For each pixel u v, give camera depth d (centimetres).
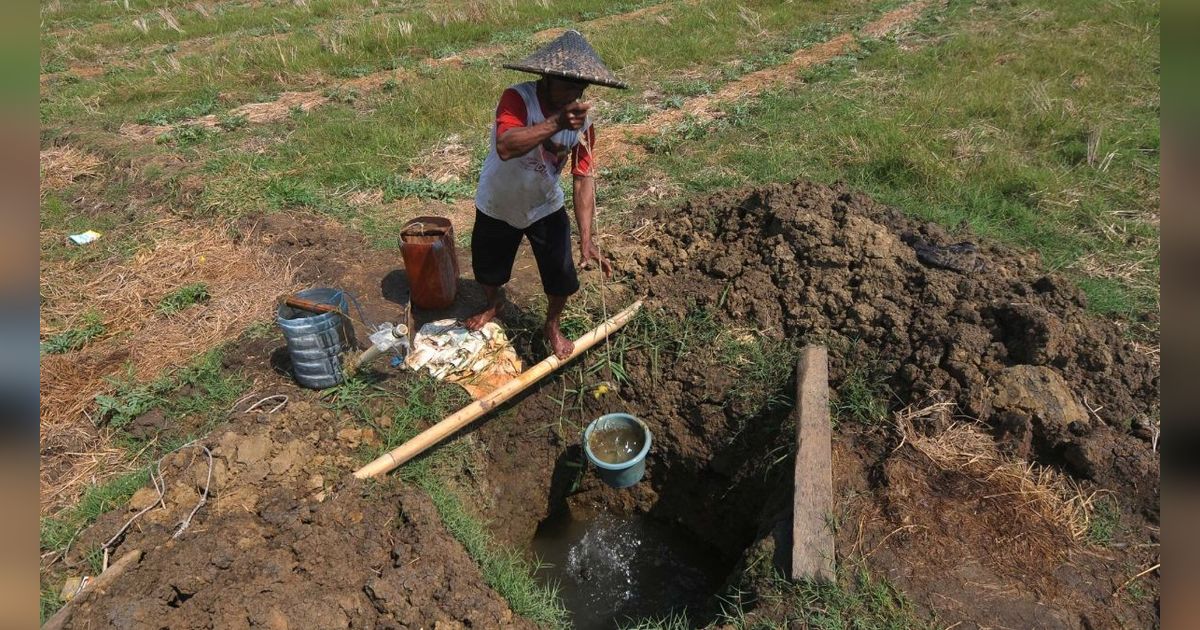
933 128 704
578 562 432
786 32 1135
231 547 299
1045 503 324
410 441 364
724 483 429
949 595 291
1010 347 381
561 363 422
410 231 450
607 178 643
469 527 355
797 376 400
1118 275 480
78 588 288
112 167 714
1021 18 1087
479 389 415
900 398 385
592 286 479
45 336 450
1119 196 576
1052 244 518
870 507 330
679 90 879
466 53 1123
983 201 573
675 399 435
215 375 406
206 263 528
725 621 315
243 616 277
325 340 374
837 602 292
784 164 651
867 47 1010
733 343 434
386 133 745
